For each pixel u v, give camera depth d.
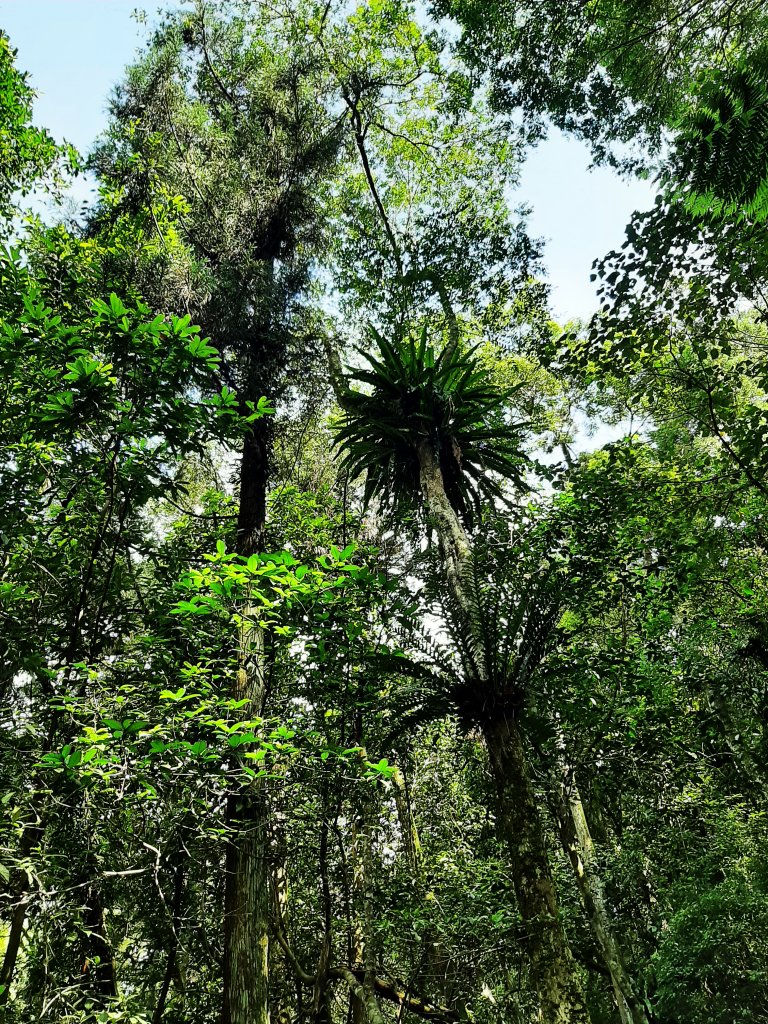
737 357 11.05
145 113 11.75
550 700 7.21
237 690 6.88
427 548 7.87
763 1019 7.96
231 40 14.02
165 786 5.01
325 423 13.80
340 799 6.57
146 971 7.40
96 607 6.10
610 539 8.25
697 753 8.70
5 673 4.85
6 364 5.09
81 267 6.78
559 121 10.64
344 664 6.69
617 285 6.65
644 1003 8.91
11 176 9.29
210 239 11.05
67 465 5.62
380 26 14.70
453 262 14.50
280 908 8.38
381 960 8.00
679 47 7.91
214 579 5.45
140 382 5.24
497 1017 7.86
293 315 11.66
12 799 4.43
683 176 2.43
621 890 8.98
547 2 9.18
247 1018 6.05
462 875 8.50
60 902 4.78
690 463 8.23
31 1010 4.58
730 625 9.62
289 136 13.00
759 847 8.88
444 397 9.58
